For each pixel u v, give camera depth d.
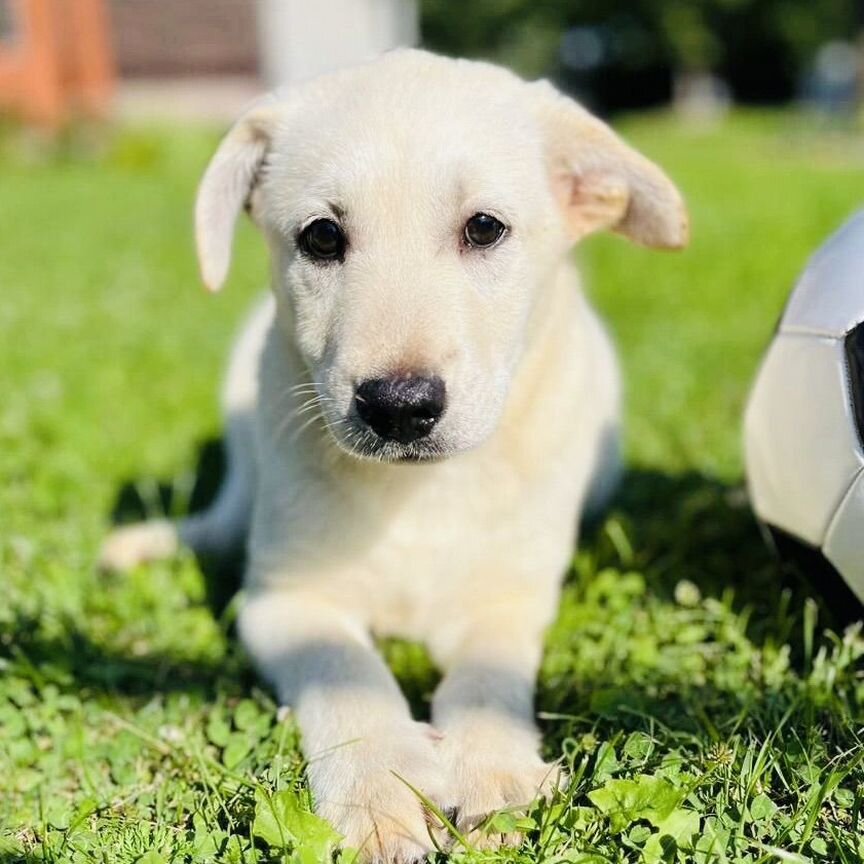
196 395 0.93
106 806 0.46
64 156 3.20
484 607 0.57
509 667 0.51
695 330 1.12
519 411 0.56
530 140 0.56
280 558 0.56
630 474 0.75
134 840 0.43
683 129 5.02
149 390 0.95
